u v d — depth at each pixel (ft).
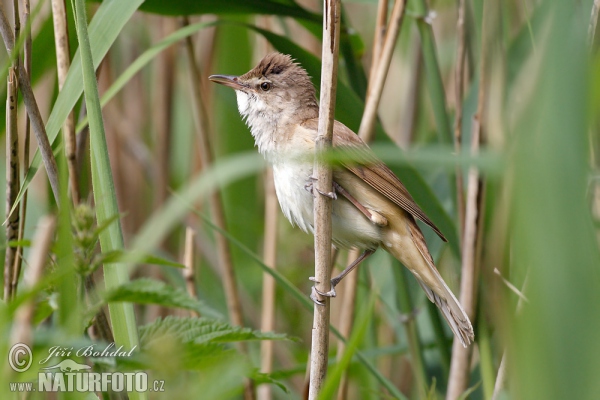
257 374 17.53
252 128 29.78
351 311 30.94
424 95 40.78
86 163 27.91
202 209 44.73
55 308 16.42
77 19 19.40
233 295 35.53
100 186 19.03
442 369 32.81
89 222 15.33
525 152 12.10
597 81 11.80
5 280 21.54
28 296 13.94
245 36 43.98
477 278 27.78
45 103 38.47
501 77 26.78
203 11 28.07
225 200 46.42
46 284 15.05
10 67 20.74
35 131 20.35
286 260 43.88
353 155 22.33
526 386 12.12
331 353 36.99
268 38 28.76
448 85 41.32
